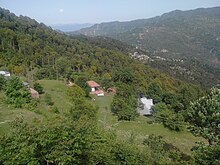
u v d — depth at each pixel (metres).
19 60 103.94
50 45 138.75
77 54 137.88
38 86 61.75
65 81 88.31
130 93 75.19
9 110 31.47
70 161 11.80
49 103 50.34
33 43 126.88
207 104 29.38
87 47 158.88
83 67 117.00
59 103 54.91
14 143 11.27
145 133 45.06
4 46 112.25
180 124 48.03
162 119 51.78
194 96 71.00
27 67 100.81
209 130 28.72
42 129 11.84
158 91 77.44
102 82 99.88
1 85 41.72
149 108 69.25
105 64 129.12
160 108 59.69
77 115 37.56
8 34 123.31
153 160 18.81
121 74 102.75
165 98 74.50
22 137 11.45
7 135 11.73
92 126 14.83
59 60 109.62
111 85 99.25
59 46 143.75
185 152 37.41
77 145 11.87
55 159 11.49
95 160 14.34
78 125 12.89
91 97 82.31
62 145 11.67
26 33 148.25
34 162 11.16
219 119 28.17
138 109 68.38
